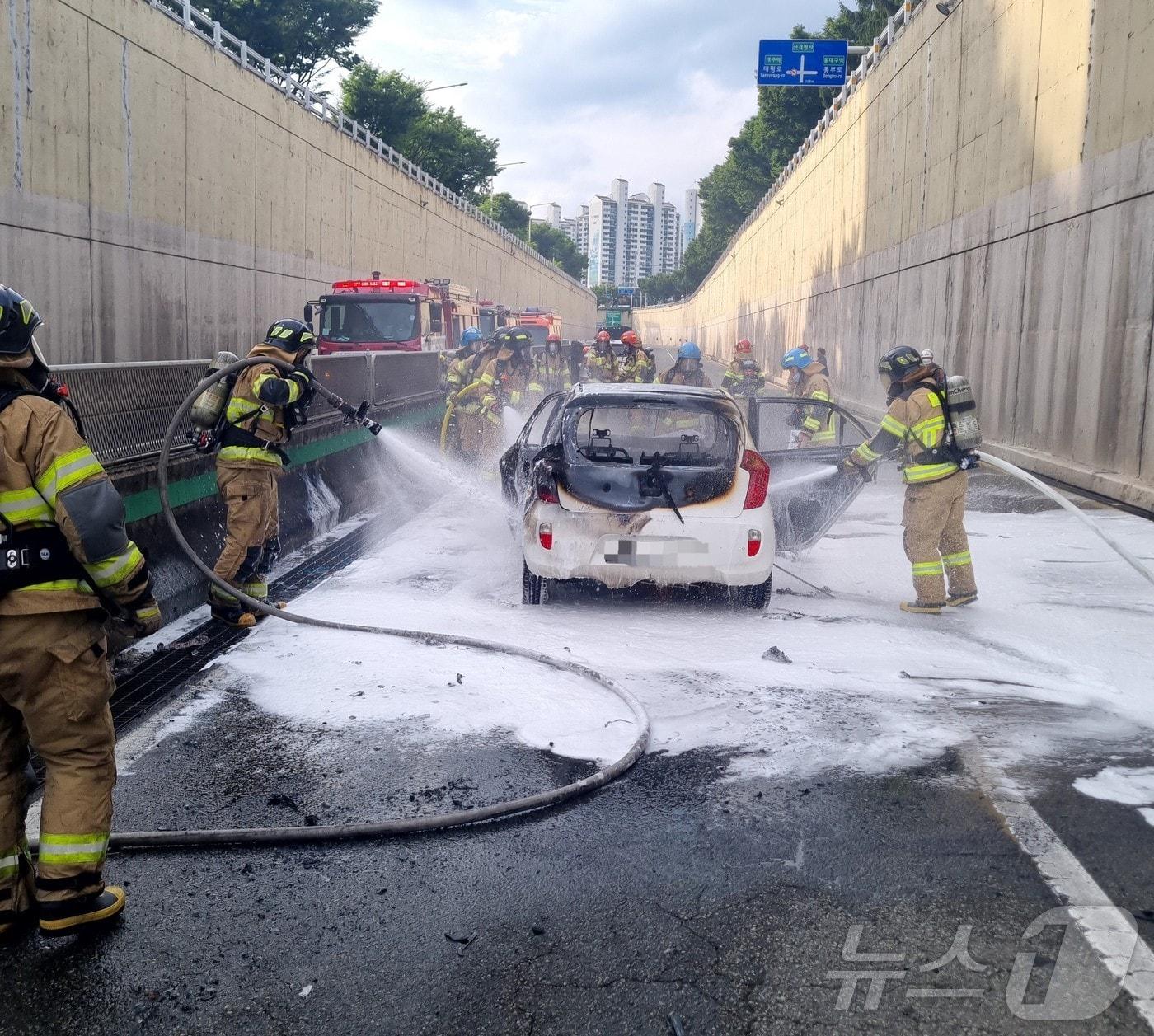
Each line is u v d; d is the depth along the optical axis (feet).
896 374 22.61
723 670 18.44
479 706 16.70
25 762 10.46
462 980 9.60
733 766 14.38
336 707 16.69
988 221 62.85
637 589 24.84
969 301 67.10
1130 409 41.83
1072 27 49.21
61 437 9.47
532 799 13.19
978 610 23.02
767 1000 9.26
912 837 12.23
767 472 22.71
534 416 29.58
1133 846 11.96
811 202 142.10
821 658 19.24
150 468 21.90
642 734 15.25
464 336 53.98
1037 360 53.67
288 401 20.52
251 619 21.20
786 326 166.61
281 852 12.10
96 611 9.97
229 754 14.88
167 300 77.66
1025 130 56.18
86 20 64.64
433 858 11.93
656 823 12.72
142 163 72.84
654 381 57.98
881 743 15.05
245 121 92.02
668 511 22.11
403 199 150.20
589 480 22.35
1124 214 42.83
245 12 152.97
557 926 10.48
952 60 72.23
